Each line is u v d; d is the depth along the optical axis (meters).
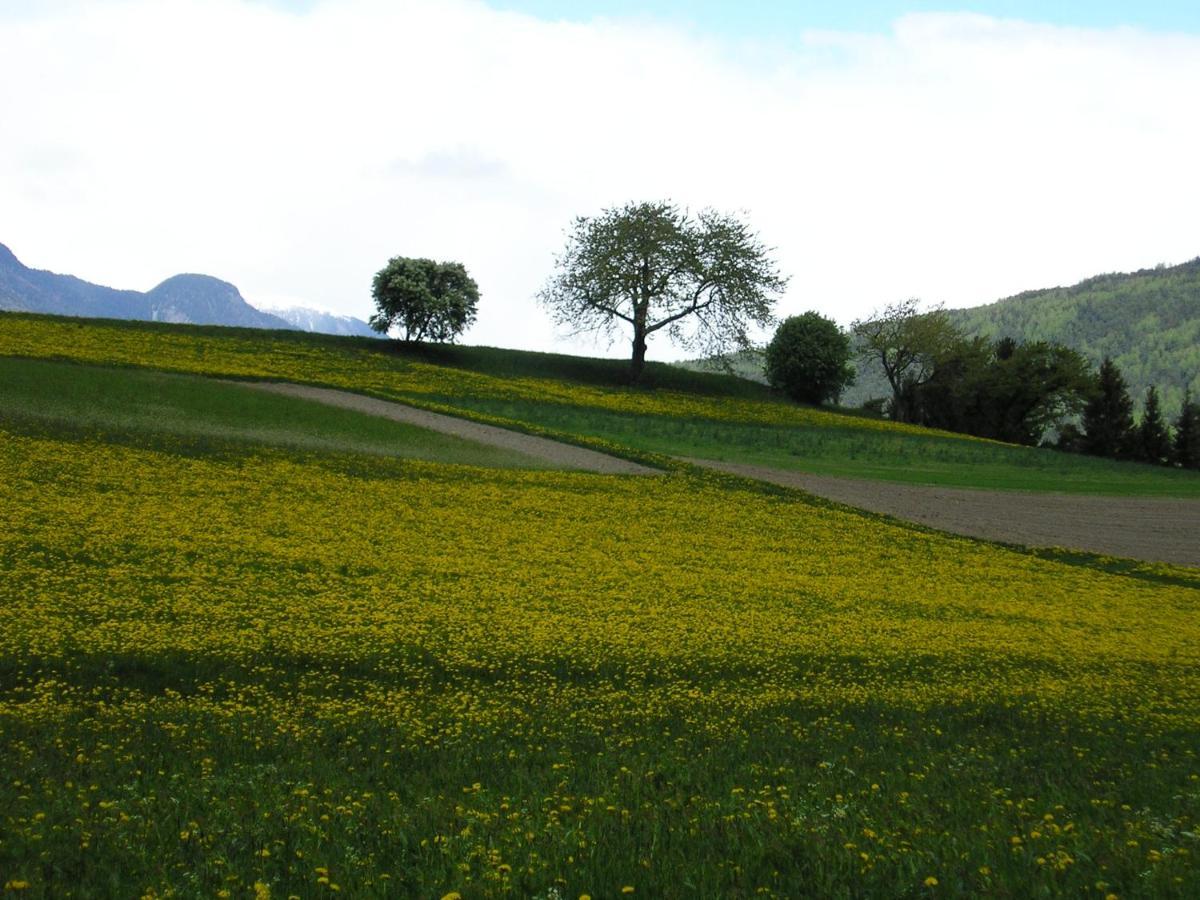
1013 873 8.65
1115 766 14.34
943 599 29.89
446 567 27.91
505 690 18.17
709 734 15.41
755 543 35.94
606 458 51.06
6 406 42.47
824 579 31.31
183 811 10.02
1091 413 124.25
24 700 15.94
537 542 32.47
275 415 50.19
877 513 44.84
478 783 11.39
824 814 10.41
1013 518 47.09
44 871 8.15
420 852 8.96
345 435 47.81
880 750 14.66
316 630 20.95
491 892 7.91
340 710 16.17
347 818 9.89
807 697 18.75
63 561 24.00
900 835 9.86
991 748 15.24
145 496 31.97
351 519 32.59
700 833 9.70
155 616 20.89
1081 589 33.28
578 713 16.56
